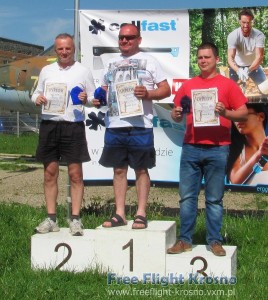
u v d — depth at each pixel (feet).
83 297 18.03
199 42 27.27
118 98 20.26
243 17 26.73
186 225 20.04
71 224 20.90
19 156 59.57
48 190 21.57
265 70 26.76
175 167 28.19
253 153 27.50
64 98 20.95
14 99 58.34
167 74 27.58
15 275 19.81
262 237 24.32
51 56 57.67
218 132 19.80
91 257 20.15
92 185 28.30
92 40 27.76
